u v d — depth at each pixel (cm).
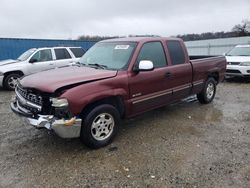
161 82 511
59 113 363
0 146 429
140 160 381
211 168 358
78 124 378
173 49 556
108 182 326
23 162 375
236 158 387
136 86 459
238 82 1120
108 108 418
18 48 1593
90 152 407
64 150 414
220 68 720
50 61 1035
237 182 325
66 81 383
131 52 467
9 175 341
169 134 484
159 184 322
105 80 409
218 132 496
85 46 1883
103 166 364
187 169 356
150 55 497
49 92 364
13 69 969
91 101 385
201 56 753
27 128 514
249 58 1091
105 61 485
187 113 621
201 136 475
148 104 495
